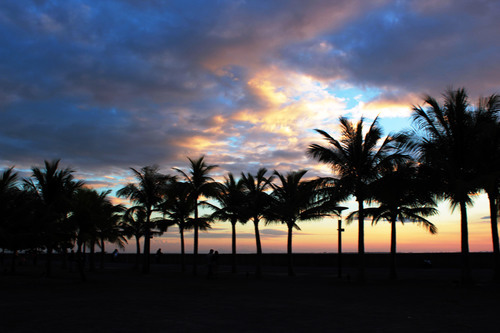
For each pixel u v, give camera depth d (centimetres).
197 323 1006
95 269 4259
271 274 3388
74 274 3381
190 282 2533
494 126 1903
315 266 4753
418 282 2352
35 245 2580
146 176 3444
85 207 2595
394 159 2325
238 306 1345
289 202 3064
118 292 1875
